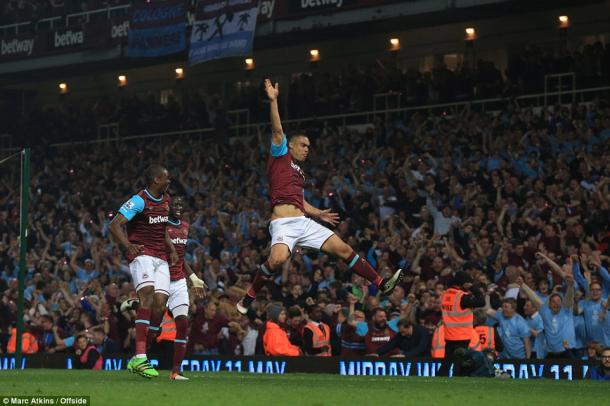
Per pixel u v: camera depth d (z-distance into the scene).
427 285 16.30
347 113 28.55
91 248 24.22
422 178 21.89
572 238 17.03
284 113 31.56
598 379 12.36
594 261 15.09
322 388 8.34
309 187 23.09
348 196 22.31
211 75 35.44
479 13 25.80
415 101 27.19
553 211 18.45
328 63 32.38
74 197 28.73
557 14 27.52
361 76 28.55
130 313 17.81
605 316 14.41
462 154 22.44
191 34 27.95
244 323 16.77
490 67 26.17
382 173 22.27
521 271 15.80
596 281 14.72
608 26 26.69
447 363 12.88
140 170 29.91
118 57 31.11
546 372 12.97
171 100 33.12
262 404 6.32
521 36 28.31
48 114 36.16
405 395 7.43
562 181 19.66
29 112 38.84
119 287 21.16
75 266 23.23
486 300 15.36
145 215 9.98
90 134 34.78
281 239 9.70
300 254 19.70
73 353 18.17
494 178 20.33
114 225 9.80
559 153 21.05
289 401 6.60
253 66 34.25
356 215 21.45
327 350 15.28
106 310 17.98
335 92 29.06
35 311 20.56
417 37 30.27
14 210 28.97
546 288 15.54
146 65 33.34
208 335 16.64
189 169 27.53
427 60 30.20
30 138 36.03
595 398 7.46
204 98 35.59
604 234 17.31
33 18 34.06
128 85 37.53
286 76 33.56
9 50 34.25
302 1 26.94
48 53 33.09
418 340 14.30
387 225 20.61
